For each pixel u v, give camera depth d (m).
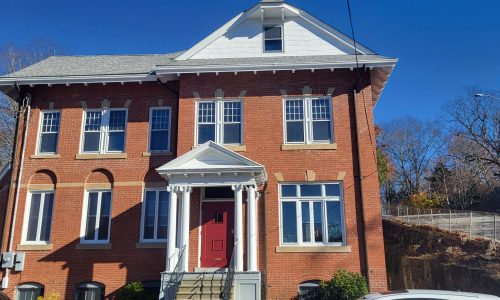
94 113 18.58
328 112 17.42
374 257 15.54
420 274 21.12
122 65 20.02
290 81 17.67
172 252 14.75
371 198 16.17
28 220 17.50
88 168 17.78
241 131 17.27
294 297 15.41
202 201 16.61
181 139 17.23
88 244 16.89
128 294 15.43
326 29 18.59
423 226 26.88
